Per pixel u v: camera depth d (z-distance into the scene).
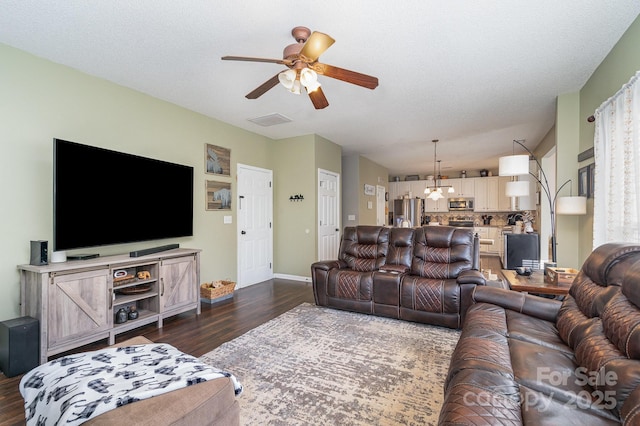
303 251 5.35
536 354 1.47
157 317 3.09
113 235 2.90
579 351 1.42
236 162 4.74
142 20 2.16
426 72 2.96
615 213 2.40
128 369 1.39
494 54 2.63
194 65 2.82
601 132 2.69
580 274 1.96
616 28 2.27
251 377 2.15
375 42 2.43
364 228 4.11
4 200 2.46
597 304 1.55
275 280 5.36
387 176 9.36
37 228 2.64
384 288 3.37
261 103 3.79
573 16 2.12
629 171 2.17
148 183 3.26
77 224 2.61
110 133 3.14
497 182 8.84
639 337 1.10
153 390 1.21
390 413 1.76
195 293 3.50
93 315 2.56
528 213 7.71
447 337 2.86
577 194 3.44
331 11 2.05
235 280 4.70
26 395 1.33
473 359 1.41
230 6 2.01
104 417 1.05
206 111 4.07
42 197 2.67
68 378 1.31
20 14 2.08
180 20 2.16
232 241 4.64
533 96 3.58
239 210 4.79
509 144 6.02
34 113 2.62
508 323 1.94
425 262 3.52
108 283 2.68
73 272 2.45
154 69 2.90
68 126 2.83
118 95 3.21
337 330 3.02
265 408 1.80
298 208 5.41
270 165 5.51
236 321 3.29
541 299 2.17
